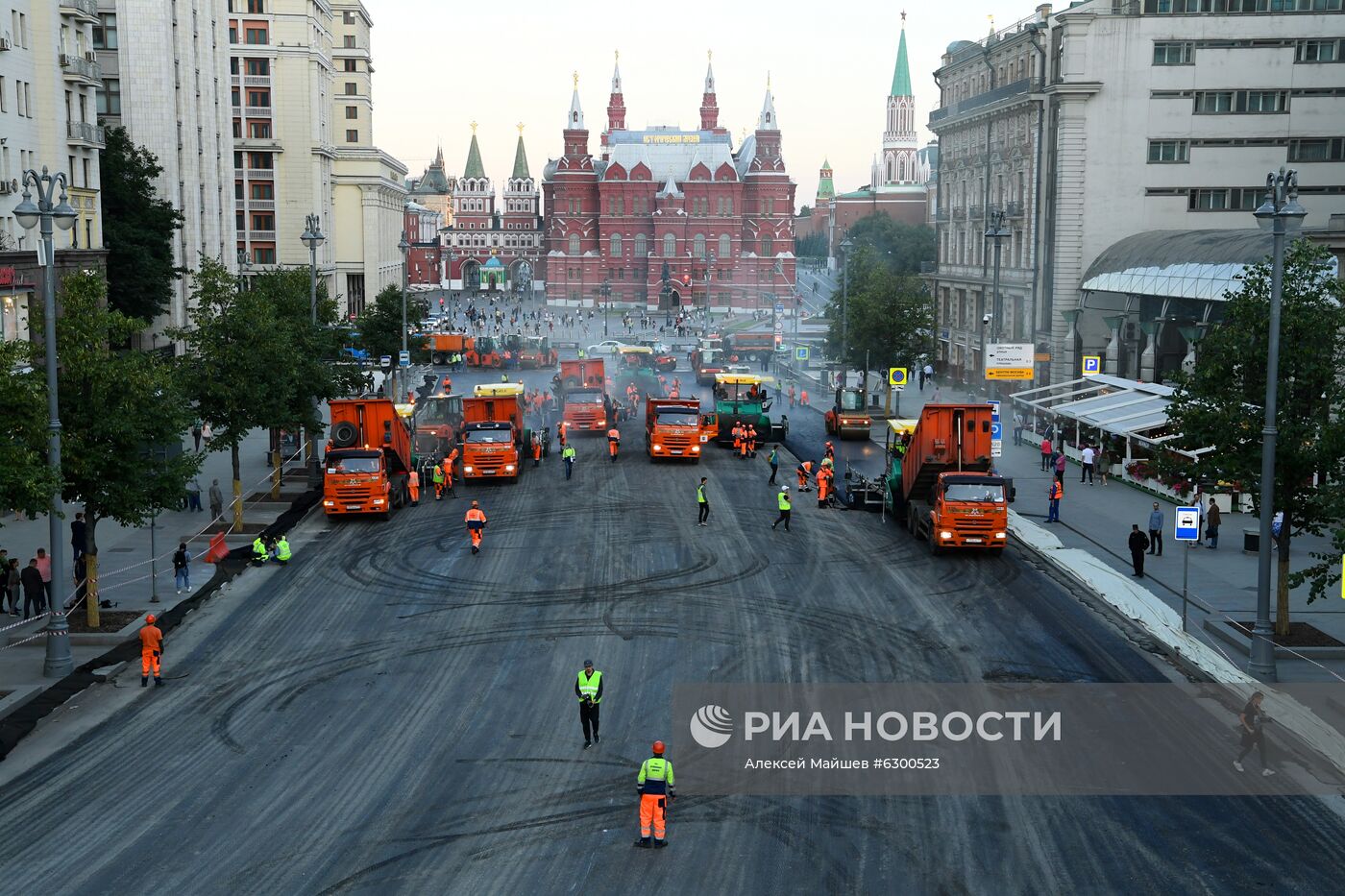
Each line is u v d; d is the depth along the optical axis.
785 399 96.19
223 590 39.03
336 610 36.62
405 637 33.84
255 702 28.86
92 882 20.27
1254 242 65.31
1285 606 33.47
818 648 32.56
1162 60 81.12
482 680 30.25
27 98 60.19
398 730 27.00
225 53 105.00
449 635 34.00
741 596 37.75
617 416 78.44
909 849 21.53
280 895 19.81
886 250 195.62
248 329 46.94
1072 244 82.94
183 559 38.59
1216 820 22.78
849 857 21.22
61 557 30.94
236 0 130.75
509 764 25.08
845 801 23.42
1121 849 21.59
